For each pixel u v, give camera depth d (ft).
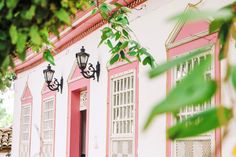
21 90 44.42
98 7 18.42
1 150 49.52
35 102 40.32
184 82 2.35
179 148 19.86
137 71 23.58
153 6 23.00
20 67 44.11
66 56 33.91
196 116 2.62
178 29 20.59
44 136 37.45
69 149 32.27
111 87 26.30
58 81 35.09
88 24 29.58
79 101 32.83
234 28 3.02
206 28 18.65
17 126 44.98
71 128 32.40
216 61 16.61
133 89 23.98
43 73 36.65
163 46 21.77
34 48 10.34
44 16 7.69
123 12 18.33
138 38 24.09
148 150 22.13
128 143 24.17
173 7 21.30
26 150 41.75
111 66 26.50
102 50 27.99
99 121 27.71
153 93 21.89
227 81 2.40
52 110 36.19
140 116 23.02
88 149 28.89
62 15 7.61
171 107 2.23
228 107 2.42
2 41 8.15
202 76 2.37
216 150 2.60
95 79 28.60
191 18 2.51
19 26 7.82
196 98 2.27
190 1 20.04
